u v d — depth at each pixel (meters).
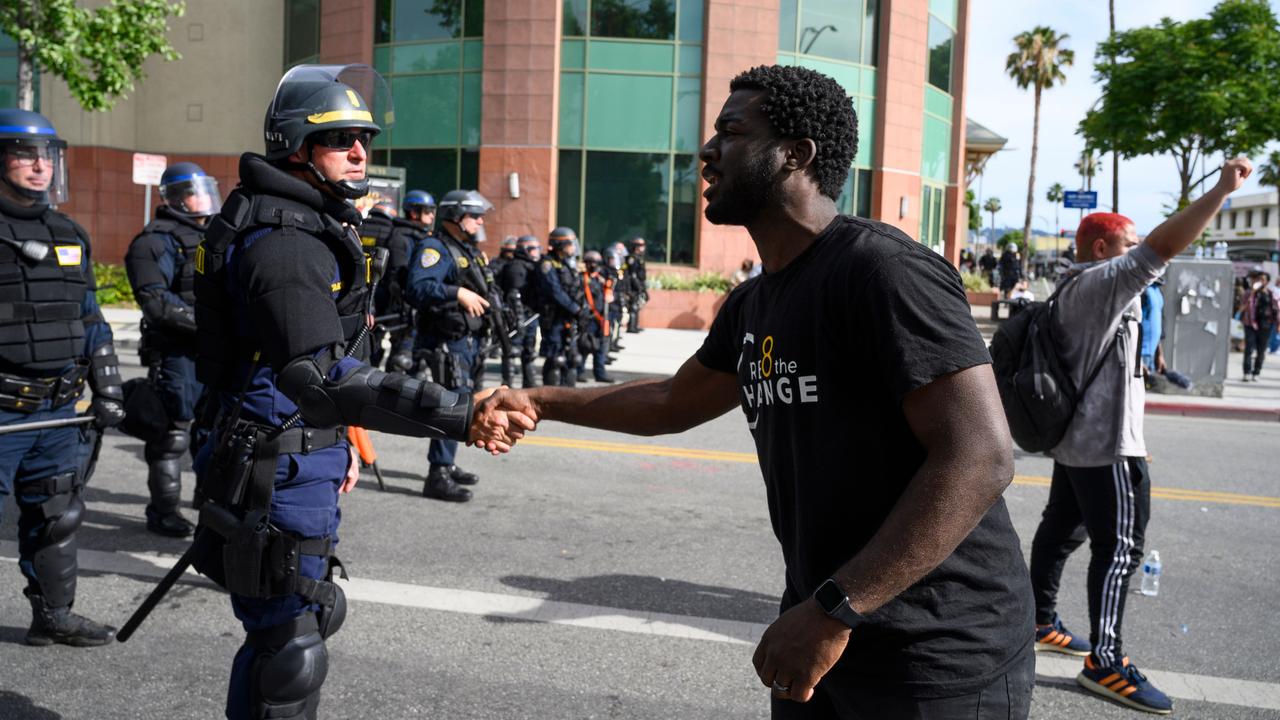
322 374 2.38
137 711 3.51
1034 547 4.38
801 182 1.92
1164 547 6.09
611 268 16.53
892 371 1.74
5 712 3.46
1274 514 7.03
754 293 2.12
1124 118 22.47
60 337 3.78
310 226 2.49
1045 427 3.86
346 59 23.02
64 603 4.02
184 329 5.31
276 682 2.60
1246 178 3.46
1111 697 3.87
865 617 1.85
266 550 2.57
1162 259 3.60
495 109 21.58
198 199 5.53
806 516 1.93
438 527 5.95
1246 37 21.50
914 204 24.36
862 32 23.02
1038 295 31.17
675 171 21.91
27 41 15.28
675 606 4.72
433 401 2.40
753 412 2.07
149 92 27.16
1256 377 16.80
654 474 7.58
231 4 26.72
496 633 4.32
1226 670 4.21
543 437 8.88
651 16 21.56
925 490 1.68
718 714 3.64
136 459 7.46
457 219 7.34
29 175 3.72
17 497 3.94
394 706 3.62
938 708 1.84
